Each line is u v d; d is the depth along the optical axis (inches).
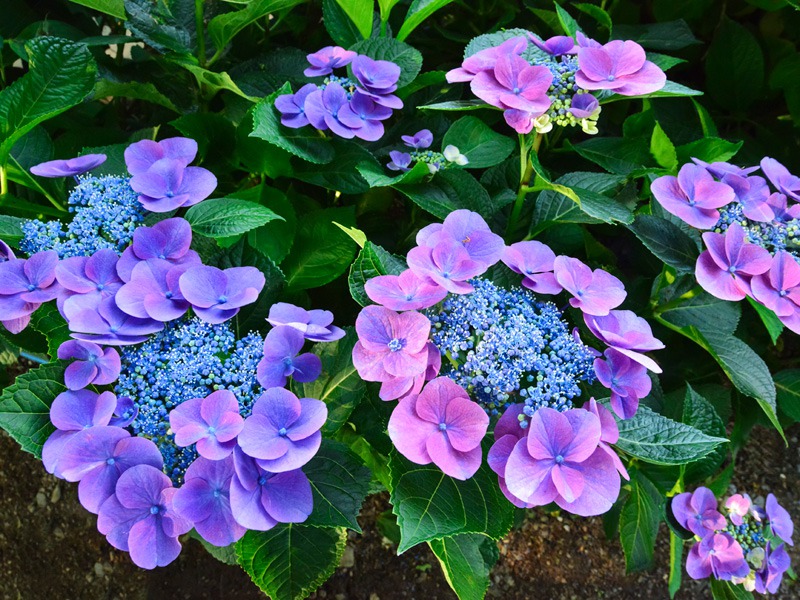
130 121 31.3
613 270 24.0
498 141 21.6
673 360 25.8
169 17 23.9
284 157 21.8
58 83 19.2
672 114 29.2
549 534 27.8
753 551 19.7
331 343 17.8
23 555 27.9
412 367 14.2
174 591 26.6
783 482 29.0
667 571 27.2
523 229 23.2
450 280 15.1
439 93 25.1
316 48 30.1
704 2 30.0
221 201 18.4
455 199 20.5
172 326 16.1
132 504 14.0
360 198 25.5
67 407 14.9
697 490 19.8
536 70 17.9
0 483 29.3
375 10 28.2
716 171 18.7
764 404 18.9
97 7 22.6
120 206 17.5
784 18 30.5
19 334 20.7
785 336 30.3
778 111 32.4
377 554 27.2
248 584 26.4
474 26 29.4
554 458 13.8
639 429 15.8
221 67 26.8
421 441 13.9
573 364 15.3
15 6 27.3
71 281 15.8
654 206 20.4
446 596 26.4
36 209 20.8
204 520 13.7
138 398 15.7
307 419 14.1
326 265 22.0
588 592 26.7
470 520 14.4
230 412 13.9
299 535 16.8
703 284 16.3
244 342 15.9
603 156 23.0
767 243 17.7
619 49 18.1
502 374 14.8
